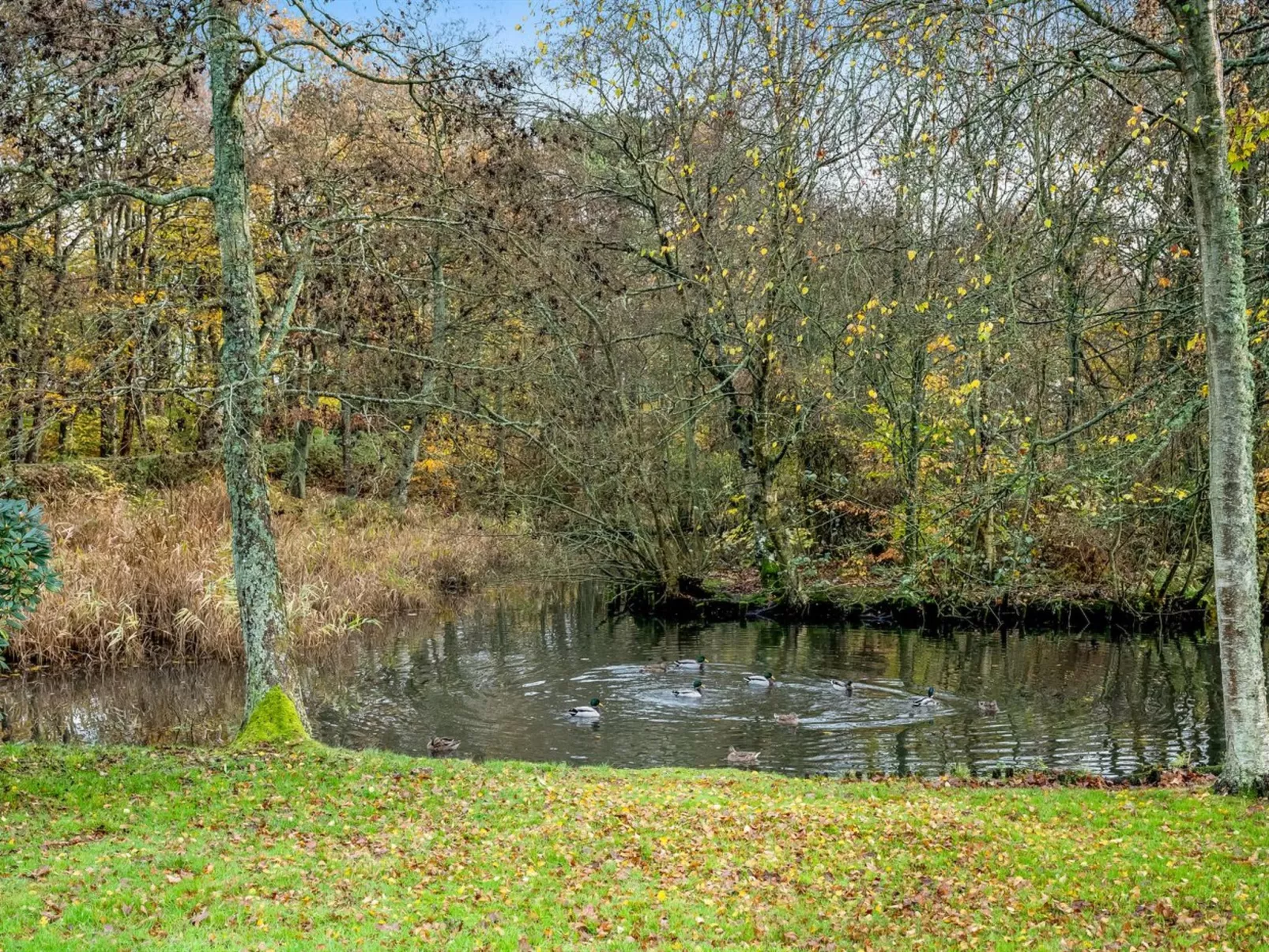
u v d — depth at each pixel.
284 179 18.77
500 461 28.41
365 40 12.63
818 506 29.50
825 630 25.00
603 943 7.31
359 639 23.80
